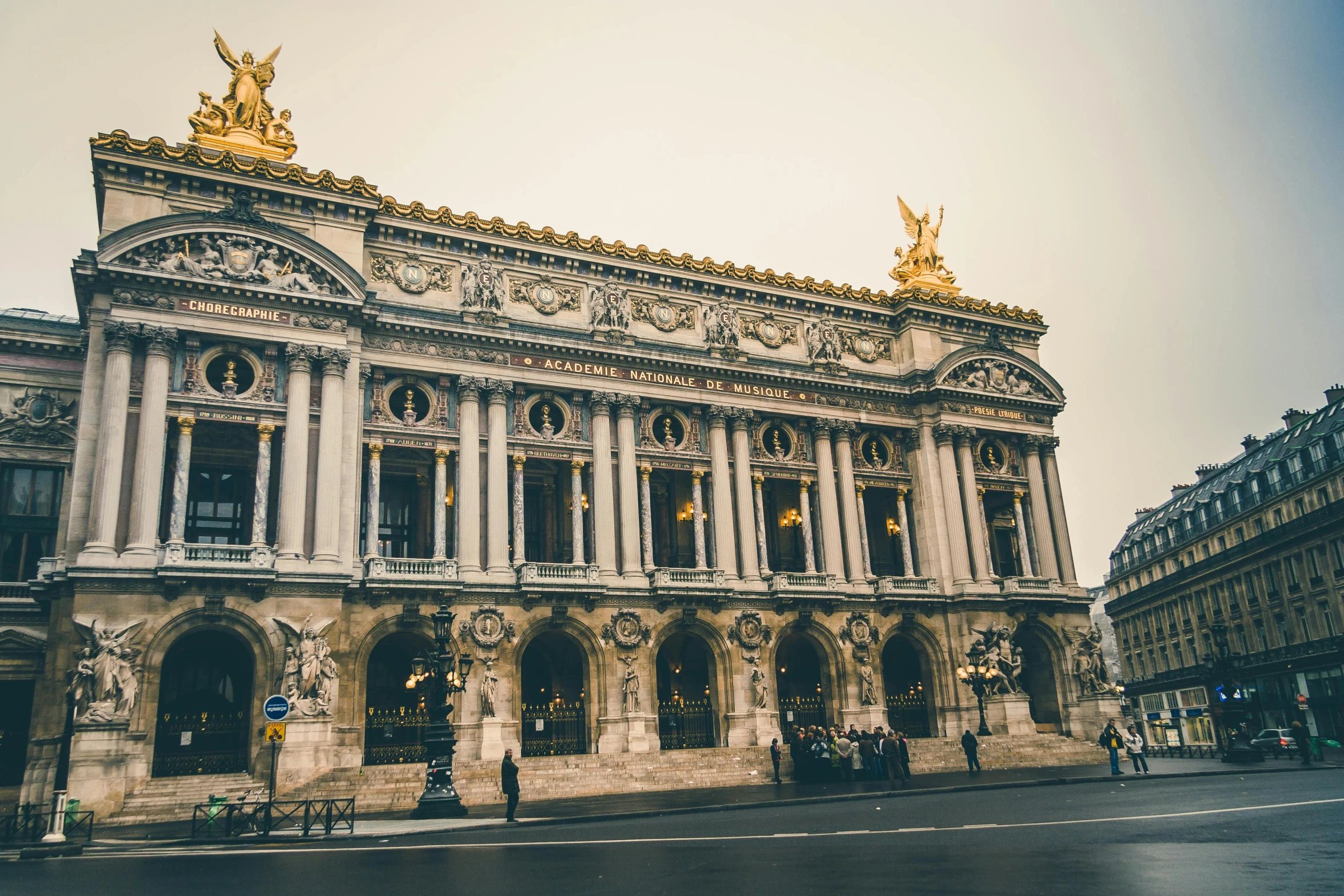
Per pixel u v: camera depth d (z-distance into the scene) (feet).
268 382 165.07
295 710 148.46
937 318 232.32
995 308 238.48
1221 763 173.37
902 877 56.03
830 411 216.74
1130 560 378.94
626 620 181.57
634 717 176.86
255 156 178.91
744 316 214.69
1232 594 301.63
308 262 168.86
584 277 199.41
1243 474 299.38
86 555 144.15
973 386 228.22
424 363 179.93
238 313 163.53
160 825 128.57
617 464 193.16
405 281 183.73
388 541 187.93
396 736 175.42
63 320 213.46
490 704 166.71
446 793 122.52
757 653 191.52
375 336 177.47
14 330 181.88
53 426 182.39
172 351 158.71
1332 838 65.16
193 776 145.18
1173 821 80.18
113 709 138.21
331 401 166.30
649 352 196.95
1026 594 216.95
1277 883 48.73
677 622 187.73
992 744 191.21
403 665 181.37
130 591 145.79
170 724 155.43
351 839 97.71
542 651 195.31
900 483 223.30
